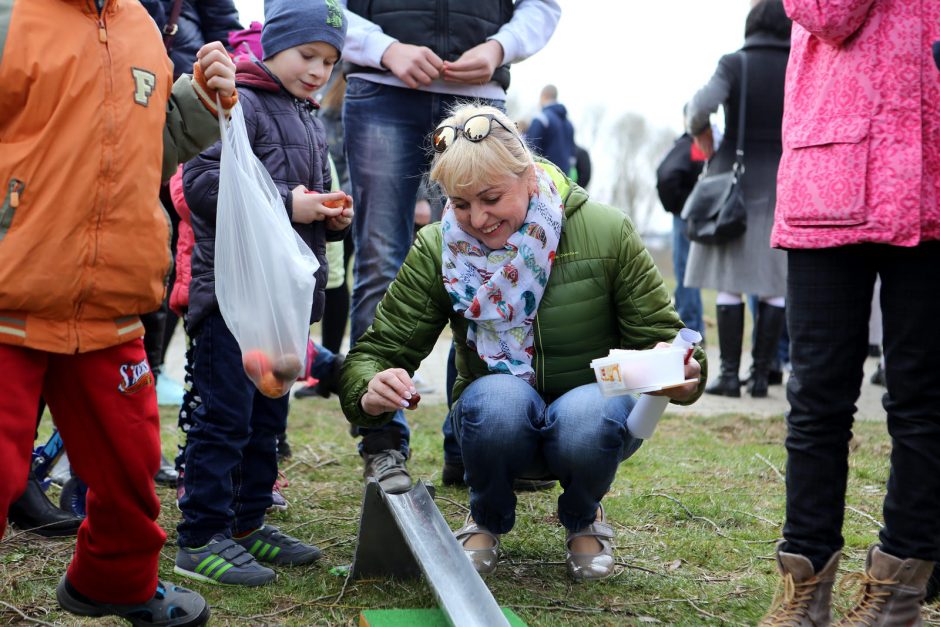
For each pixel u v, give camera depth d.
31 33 1.80
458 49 3.56
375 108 3.55
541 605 2.47
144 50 1.95
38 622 2.29
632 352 2.23
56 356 1.93
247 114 2.68
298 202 2.68
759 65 5.67
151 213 1.93
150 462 2.02
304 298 2.21
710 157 5.93
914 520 2.20
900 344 2.18
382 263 3.60
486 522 2.73
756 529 3.20
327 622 2.34
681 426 4.99
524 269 2.53
